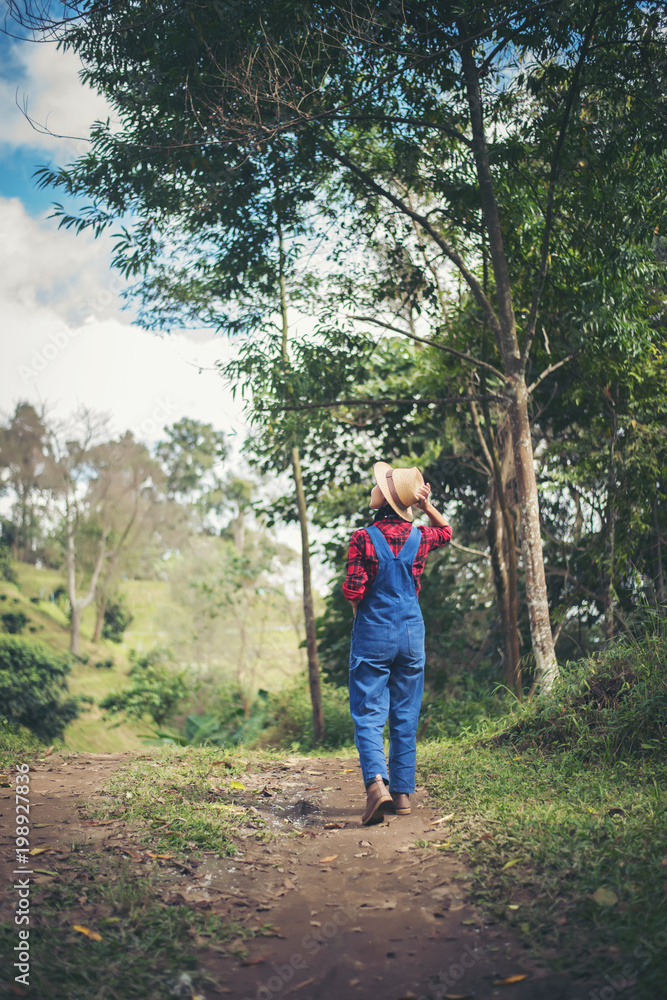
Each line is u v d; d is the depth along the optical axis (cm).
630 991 199
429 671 1060
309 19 680
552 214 809
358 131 847
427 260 916
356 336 897
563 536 1083
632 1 668
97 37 679
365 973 228
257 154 809
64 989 215
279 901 288
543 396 1048
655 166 788
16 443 3509
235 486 2802
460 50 745
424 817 388
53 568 4578
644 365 855
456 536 1198
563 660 976
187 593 2219
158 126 766
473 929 251
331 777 520
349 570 400
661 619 573
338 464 1179
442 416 1035
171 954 241
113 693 2052
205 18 700
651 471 848
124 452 3753
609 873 272
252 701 1784
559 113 761
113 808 398
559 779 418
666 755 433
